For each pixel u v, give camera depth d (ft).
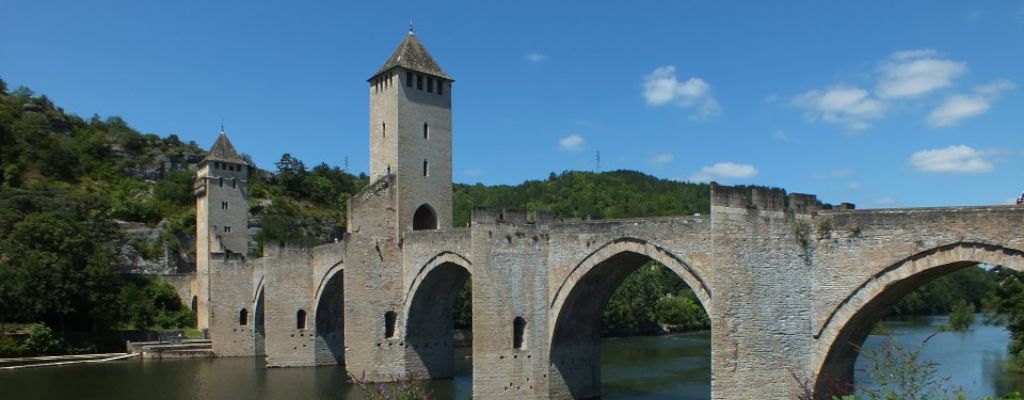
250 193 598.34
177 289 396.16
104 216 456.86
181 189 563.48
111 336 329.72
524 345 175.11
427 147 232.94
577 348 184.75
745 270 132.36
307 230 570.87
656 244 154.92
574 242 172.65
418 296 217.97
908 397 94.68
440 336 228.22
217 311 318.86
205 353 315.99
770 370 130.52
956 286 604.08
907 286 127.54
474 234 173.68
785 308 131.75
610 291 184.34
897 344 99.60
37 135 550.36
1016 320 244.22
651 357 294.87
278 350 269.03
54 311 317.01
